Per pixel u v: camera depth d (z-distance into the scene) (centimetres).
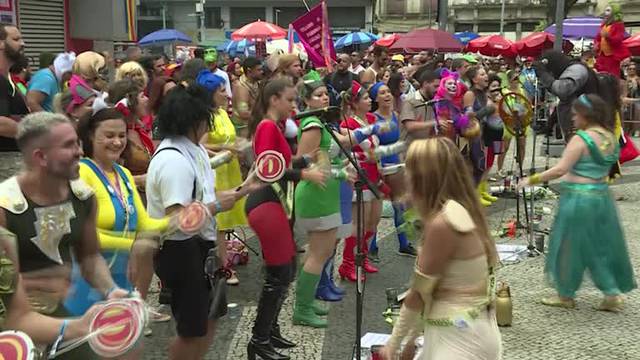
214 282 360
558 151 1195
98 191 310
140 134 481
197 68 594
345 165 468
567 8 2562
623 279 507
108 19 1332
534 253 648
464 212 273
